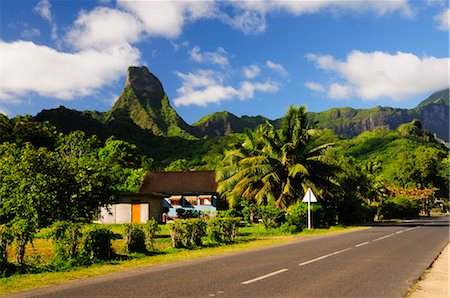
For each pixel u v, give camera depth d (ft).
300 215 105.19
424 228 116.06
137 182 187.21
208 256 51.88
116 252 52.60
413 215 244.01
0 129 239.09
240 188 128.16
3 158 63.87
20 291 30.01
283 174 127.24
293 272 38.34
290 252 55.57
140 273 37.76
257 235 90.17
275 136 132.26
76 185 64.90
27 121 254.68
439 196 334.03
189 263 44.80
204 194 168.96
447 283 34.88
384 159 426.10
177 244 60.59
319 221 116.16
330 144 128.16
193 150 481.87
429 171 319.68
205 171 179.63
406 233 94.84
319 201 126.82
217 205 169.07
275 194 127.24
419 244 67.97
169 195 169.37
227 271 38.68
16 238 39.96
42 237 77.87
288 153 128.06
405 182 324.39
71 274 37.55
